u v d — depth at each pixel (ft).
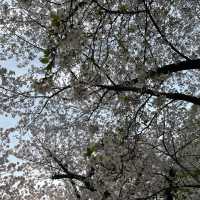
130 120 22.43
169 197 24.39
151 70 20.25
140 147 23.85
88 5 17.17
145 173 24.31
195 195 25.71
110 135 21.39
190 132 28.35
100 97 24.14
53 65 13.74
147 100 21.85
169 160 26.81
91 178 27.17
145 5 21.49
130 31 23.30
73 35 13.73
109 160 20.63
